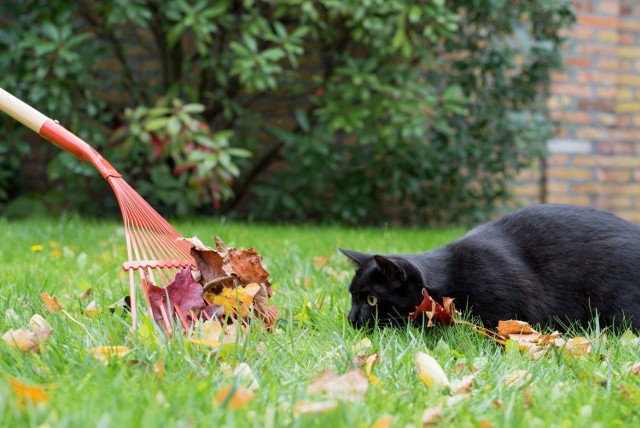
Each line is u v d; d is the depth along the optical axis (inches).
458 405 79.8
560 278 120.6
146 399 75.9
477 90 309.0
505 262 120.0
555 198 345.1
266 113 324.8
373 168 305.6
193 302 108.7
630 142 351.9
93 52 277.0
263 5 300.5
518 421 74.1
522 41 313.7
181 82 282.2
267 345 100.1
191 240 118.2
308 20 297.3
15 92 275.6
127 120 285.4
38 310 118.6
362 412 76.2
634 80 351.6
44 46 250.4
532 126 312.2
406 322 117.9
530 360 101.2
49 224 241.6
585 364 98.4
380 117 297.3
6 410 70.4
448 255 123.1
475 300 117.5
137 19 260.2
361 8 261.1
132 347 96.3
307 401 77.5
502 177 337.7
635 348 107.2
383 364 94.7
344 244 220.1
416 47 286.5
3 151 282.0
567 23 307.7
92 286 143.1
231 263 113.1
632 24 350.9
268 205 300.7
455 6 300.0
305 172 297.6
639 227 127.5
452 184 316.2
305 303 119.2
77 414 70.7
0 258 180.7
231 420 70.1
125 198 121.4
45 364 88.2
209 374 85.7
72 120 271.9
